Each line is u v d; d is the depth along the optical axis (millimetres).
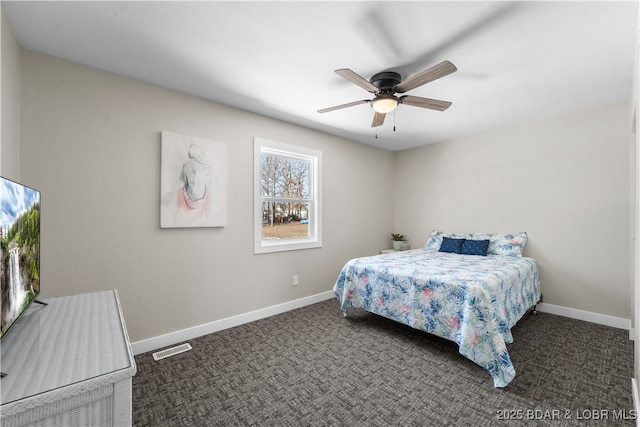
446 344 2506
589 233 3084
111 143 2254
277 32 1767
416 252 3906
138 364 2182
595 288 3045
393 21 1660
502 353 1879
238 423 1565
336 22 1673
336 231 4098
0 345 1004
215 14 1606
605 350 2357
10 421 720
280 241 3568
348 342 2557
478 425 1531
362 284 2951
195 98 2705
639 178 1571
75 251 2100
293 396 1791
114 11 1576
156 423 1564
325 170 3947
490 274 2447
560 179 3277
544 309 3365
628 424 1521
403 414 1625
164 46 1912
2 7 1525
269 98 2762
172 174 2539
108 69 2211
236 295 2996
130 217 2340
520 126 3584
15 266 1072
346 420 1583
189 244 2666
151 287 2449
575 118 3170
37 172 1956
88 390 804
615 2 1493
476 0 1494
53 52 1974
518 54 1993
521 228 3576
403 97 2221
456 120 3430
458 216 4207
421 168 4668
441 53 1981
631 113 2520
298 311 3428
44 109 1983
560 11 1568
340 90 2586
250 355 2318
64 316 1285
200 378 1989
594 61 2082
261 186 3396
